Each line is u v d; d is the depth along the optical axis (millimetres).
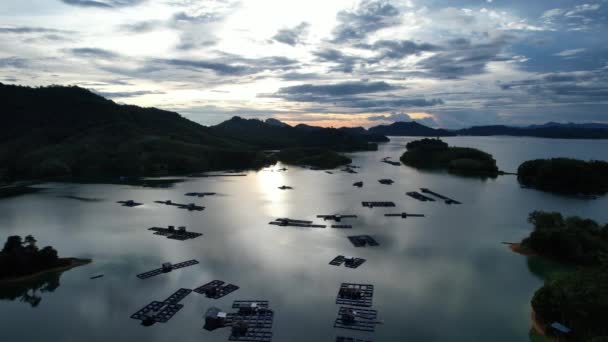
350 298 80812
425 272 94938
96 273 95438
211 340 66625
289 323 71500
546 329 68250
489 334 68250
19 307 79000
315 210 167375
